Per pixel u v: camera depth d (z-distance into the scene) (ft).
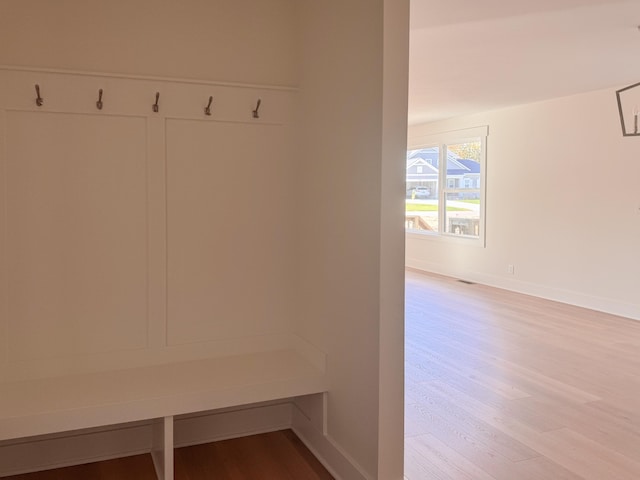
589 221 21.11
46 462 8.97
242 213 10.11
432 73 17.33
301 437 10.12
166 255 9.63
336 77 8.77
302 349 10.19
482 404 11.63
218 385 8.61
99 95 8.93
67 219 9.01
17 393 8.26
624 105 19.42
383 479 7.72
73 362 9.14
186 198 9.71
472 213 27.78
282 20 10.27
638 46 14.19
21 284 8.81
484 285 26.35
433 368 13.98
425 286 26.03
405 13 7.57
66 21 8.90
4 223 8.68
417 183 32.37
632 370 13.89
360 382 8.17
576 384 12.86
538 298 23.20
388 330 7.69
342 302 8.71
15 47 8.66
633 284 19.58
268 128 10.20
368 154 7.89
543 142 22.90
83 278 9.16
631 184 19.43
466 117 27.17
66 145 8.93
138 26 9.32
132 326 9.48
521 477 8.70
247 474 8.83
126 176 9.30
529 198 23.75
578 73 17.43
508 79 18.26
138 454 9.48
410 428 10.44
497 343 16.33
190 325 9.87
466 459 9.26
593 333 17.53
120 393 8.27
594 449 9.66
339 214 8.77
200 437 9.93
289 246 10.47
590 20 12.21
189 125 9.65
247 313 10.25
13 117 8.63
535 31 12.92
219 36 9.84
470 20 12.17
